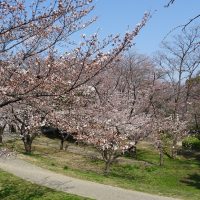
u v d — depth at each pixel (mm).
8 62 9461
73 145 32250
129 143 18891
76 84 9844
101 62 9422
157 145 26734
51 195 13625
